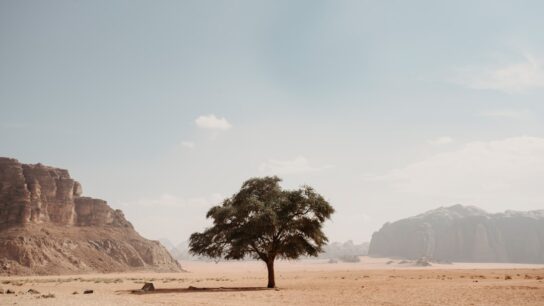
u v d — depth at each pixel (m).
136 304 28.16
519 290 35.47
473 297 31.36
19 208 130.00
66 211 145.62
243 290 44.12
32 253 115.81
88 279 82.00
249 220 46.88
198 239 50.06
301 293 38.53
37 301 28.78
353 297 33.97
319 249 50.47
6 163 139.00
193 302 30.39
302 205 48.00
